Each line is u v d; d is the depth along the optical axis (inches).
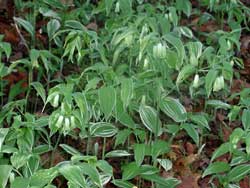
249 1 85.8
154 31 47.9
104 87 42.4
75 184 32.6
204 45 72.1
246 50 76.1
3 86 58.1
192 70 44.6
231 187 47.3
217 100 57.1
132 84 42.7
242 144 56.3
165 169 48.1
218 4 74.5
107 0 56.4
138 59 47.1
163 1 74.8
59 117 41.2
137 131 48.1
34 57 49.1
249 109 49.6
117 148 54.9
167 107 48.0
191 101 61.2
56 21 62.7
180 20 76.5
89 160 36.3
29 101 58.8
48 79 58.1
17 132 44.1
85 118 41.6
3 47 48.3
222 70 44.4
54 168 33.6
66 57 63.8
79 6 72.9
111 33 57.3
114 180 45.6
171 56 43.8
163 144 47.9
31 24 64.6
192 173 53.7
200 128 52.9
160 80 46.7
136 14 62.5
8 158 49.2
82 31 49.9
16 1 70.4
